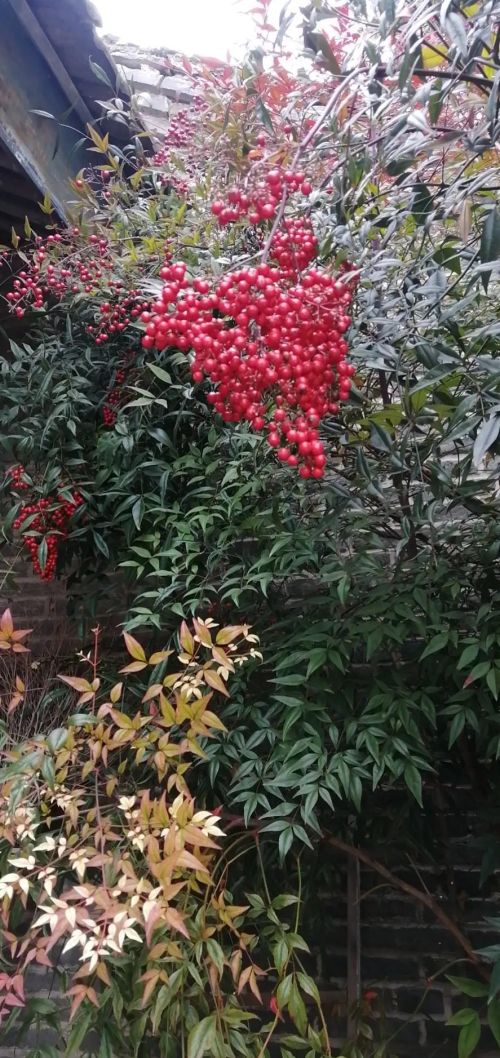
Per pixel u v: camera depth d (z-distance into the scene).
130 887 1.16
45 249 2.00
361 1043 1.67
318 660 1.38
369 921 1.95
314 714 1.44
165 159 2.05
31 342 2.51
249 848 1.54
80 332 2.10
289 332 0.96
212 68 1.81
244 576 1.58
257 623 1.74
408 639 1.66
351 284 1.12
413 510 1.43
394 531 1.61
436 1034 1.83
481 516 1.52
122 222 1.92
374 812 1.75
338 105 1.14
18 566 2.58
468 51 0.97
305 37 1.27
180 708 1.27
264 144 1.25
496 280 1.43
